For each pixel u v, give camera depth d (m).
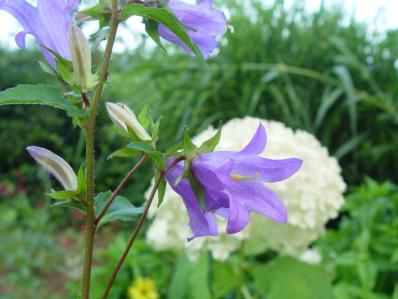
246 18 0.82
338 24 0.82
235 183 0.16
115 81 0.88
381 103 0.74
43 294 0.77
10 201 1.09
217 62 0.77
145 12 0.15
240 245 0.33
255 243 0.34
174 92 0.76
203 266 0.36
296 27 0.80
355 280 0.41
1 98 0.14
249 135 0.35
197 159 0.16
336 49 0.78
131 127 0.16
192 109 0.74
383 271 0.43
